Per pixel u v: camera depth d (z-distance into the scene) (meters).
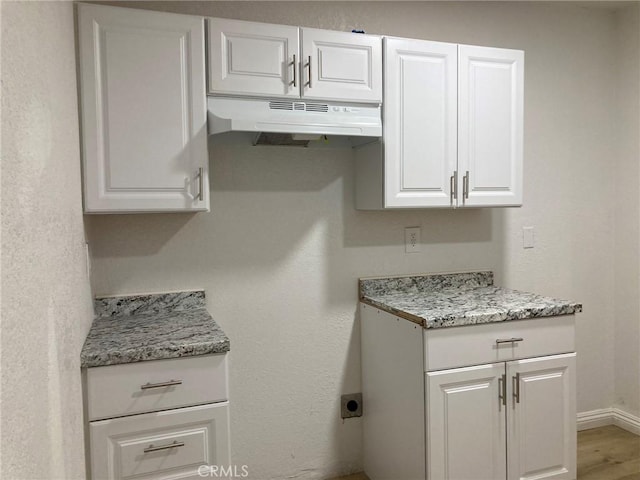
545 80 2.84
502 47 2.74
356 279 2.54
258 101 2.02
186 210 1.92
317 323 2.48
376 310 2.35
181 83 1.90
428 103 2.24
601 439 2.84
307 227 2.45
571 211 2.93
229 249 2.33
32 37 1.03
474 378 2.01
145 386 1.59
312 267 2.46
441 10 2.62
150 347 1.60
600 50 2.95
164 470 1.62
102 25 1.81
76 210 1.61
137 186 1.86
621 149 2.96
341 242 2.51
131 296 2.17
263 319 2.39
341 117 2.09
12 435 0.77
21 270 0.87
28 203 0.94
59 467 1.13
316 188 2.46
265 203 2.38
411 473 2.07
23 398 0.84
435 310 2.08
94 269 2.13
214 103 1.96
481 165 2.34
